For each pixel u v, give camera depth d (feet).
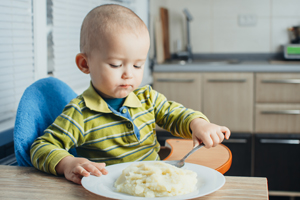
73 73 5.64
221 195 1.77
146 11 8.94
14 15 3.95
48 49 4.87
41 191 1.86
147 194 1.73
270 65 8.66
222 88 8.93
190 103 9.11
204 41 11.15
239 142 8.75
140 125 3.17
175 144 3.46
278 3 10.64
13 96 4.01
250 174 8.82
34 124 2.86
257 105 8.80
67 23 5.38
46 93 3.22
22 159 2.64
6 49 3.79
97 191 1.76
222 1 10.90
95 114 2.95
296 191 8.68
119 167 2.21
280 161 8.66
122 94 2.69
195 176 1.97
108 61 2.60
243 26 10.89
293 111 8.61
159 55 9.55
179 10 11.18
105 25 2.59
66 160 2.20
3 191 1.86
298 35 10.09
